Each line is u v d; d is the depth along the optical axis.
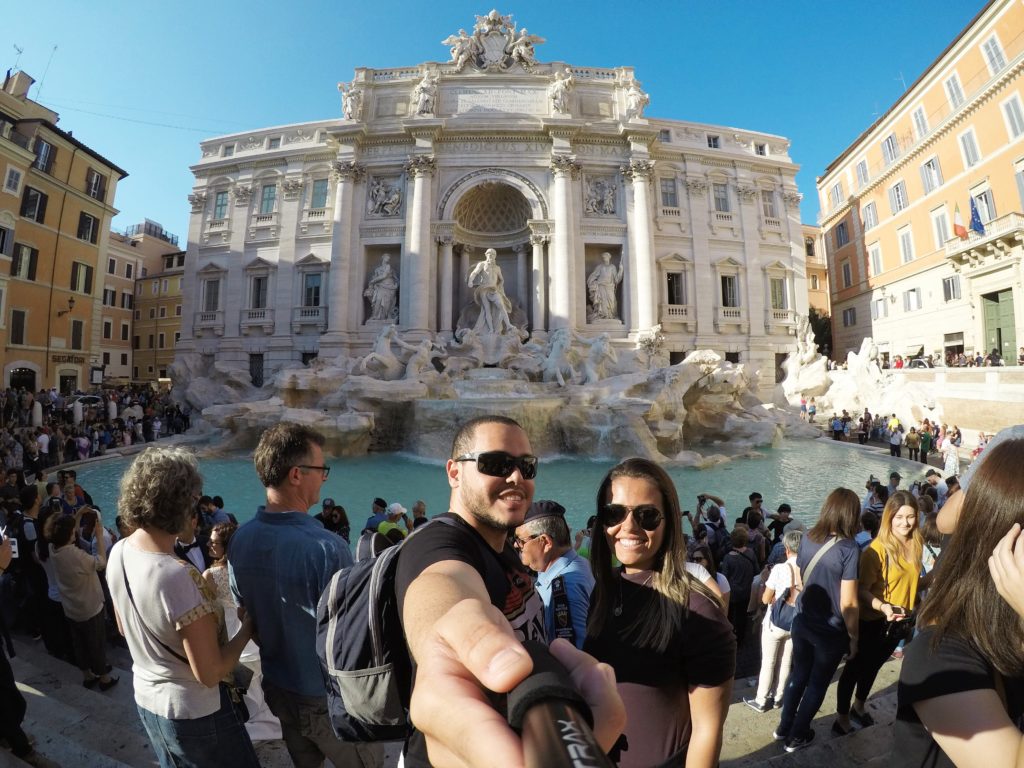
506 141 36.56
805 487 17.64
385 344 28.36
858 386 32.09
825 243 49.50
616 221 36.66
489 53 37.72
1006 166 30.33
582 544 7.27
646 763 2.41
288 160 38.62
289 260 37.81
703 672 2.42
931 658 1.76
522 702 0.82
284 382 25.56
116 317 54.44
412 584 1.47
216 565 4.61
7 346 32.97
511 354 30.19
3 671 3.79
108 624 7.33
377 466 20.88
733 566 7.31
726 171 40.28
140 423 27.06
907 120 38.03
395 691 1.75
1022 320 28.69
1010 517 1.71
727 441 26.72
